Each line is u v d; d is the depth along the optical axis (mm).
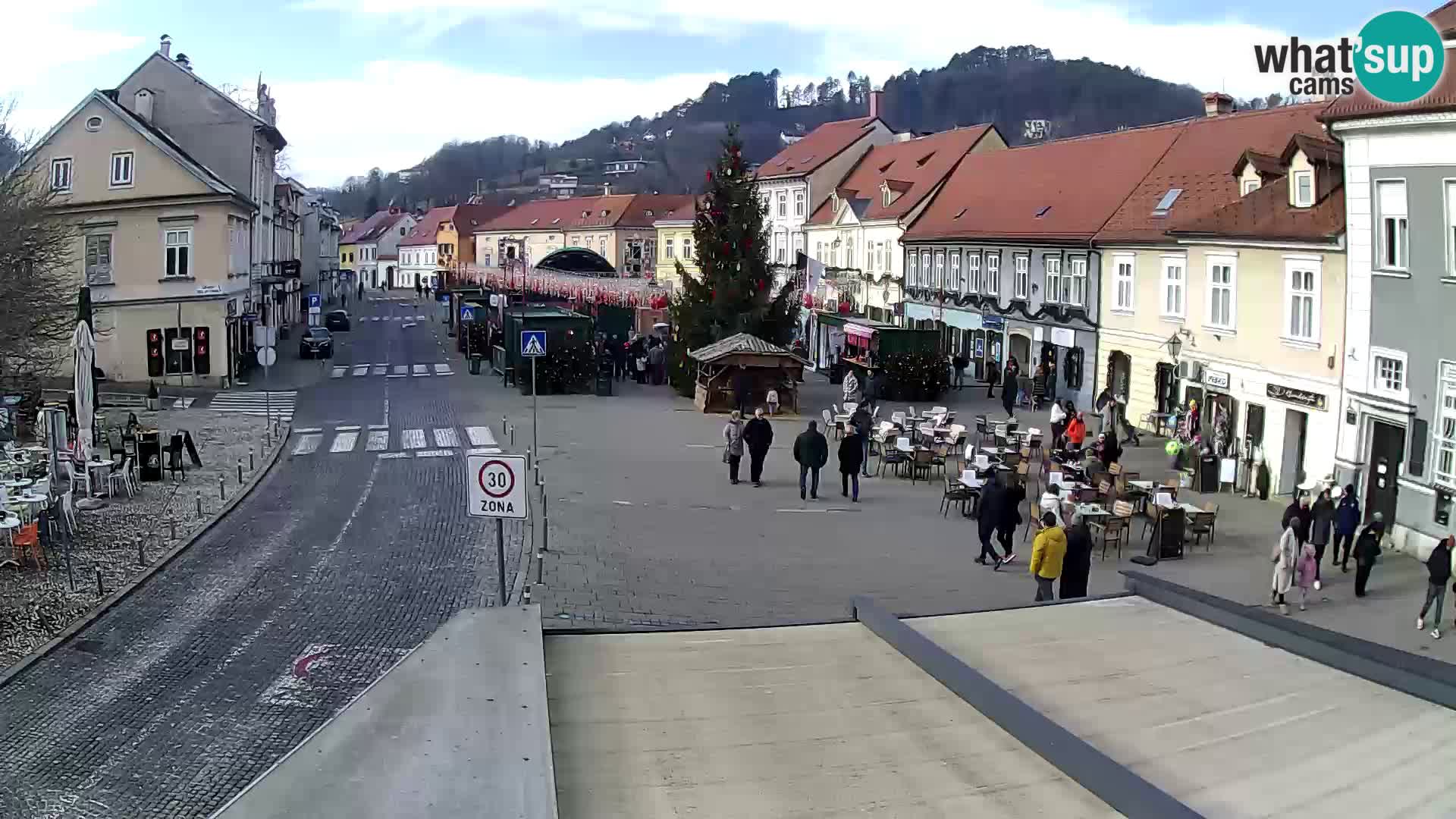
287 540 21891
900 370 45344
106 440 30859
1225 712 7188
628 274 108125
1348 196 24797
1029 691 7539
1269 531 24547
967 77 154625
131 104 59250
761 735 6648
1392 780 6117
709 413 41000
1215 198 37906
